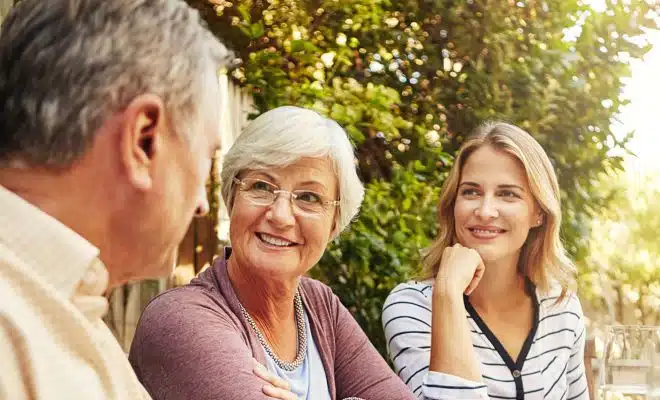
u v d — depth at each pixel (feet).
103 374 2.62
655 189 26.43
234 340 5.42
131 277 3.08
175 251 3.15
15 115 2.77
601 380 9.96
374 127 14.40
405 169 15.30
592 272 24.85
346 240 12.28
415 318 8.11
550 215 8.26
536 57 16.99
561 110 16.89
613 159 17.24
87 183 2.82
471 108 16.85
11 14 2.85
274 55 13.99
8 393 2.41
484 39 16.98
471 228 8.12
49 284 2.58
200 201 3.14
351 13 16.20
